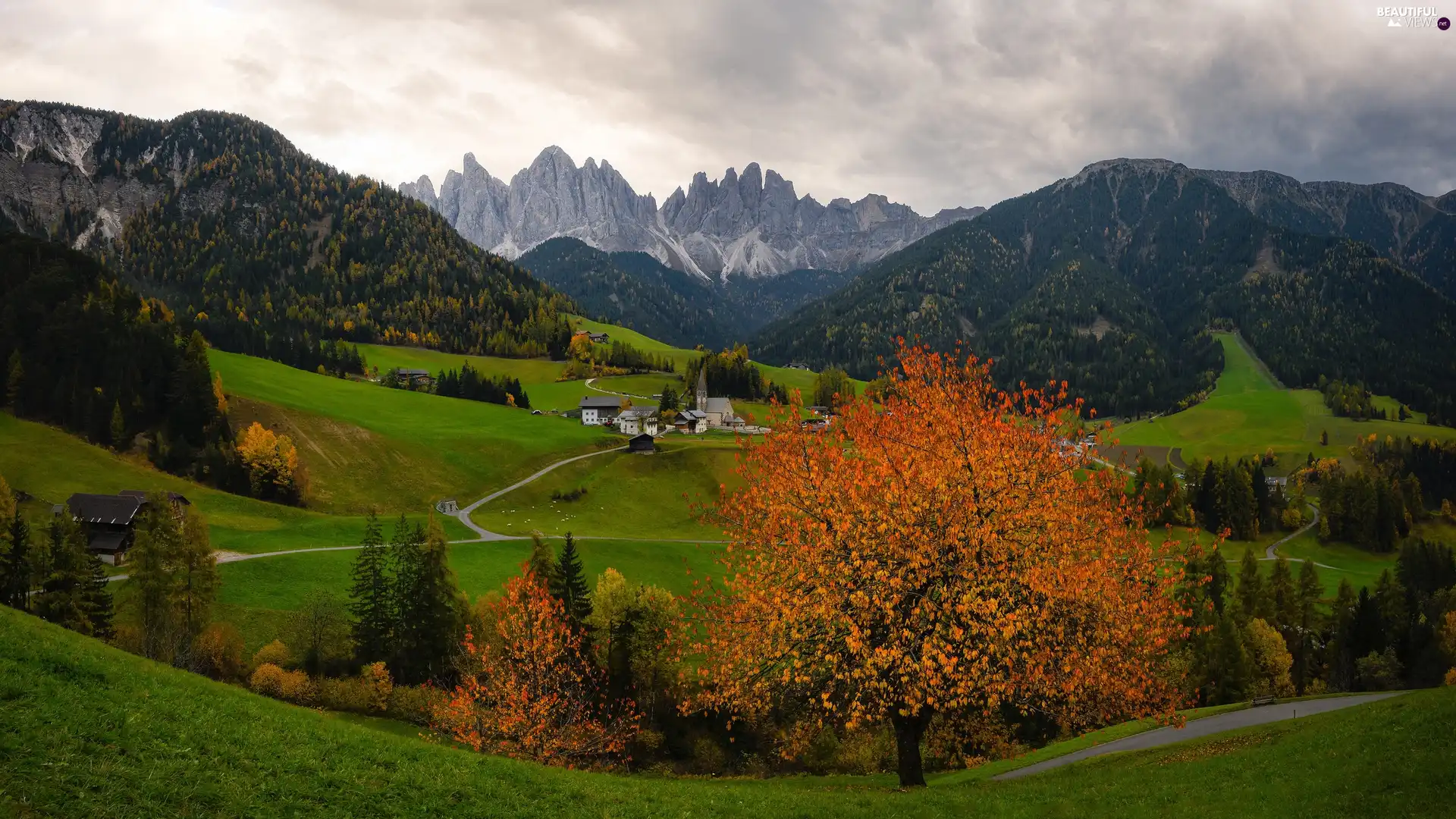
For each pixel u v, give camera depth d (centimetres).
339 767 2314
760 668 3378
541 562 7606
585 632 7275
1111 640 3147
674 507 15162
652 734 6850
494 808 2333
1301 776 2517
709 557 11888
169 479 12800
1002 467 3130
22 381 14088
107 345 15100
